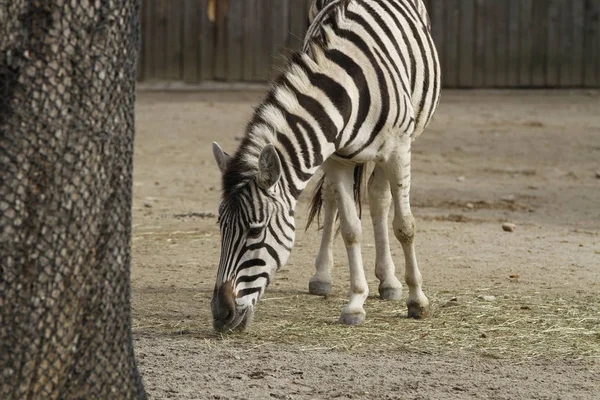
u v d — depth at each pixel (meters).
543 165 27.06
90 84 6.82
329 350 10.65
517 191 23.50
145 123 33.59
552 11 40.62
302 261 15.80
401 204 11.91
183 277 14.62
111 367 7.16
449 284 14.09
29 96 6.66
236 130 32.31
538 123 33.62
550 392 9.20
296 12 41.25
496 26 40.84
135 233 17.88
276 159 10.22
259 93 40.88
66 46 6.71
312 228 18.44
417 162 27.30
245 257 10.48
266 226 10.49
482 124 33.62
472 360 10.30
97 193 6.93
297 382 9.45
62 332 6.84
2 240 6.61
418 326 11.73
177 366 9.95
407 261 12.09
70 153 6.75
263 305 12.88
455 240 17.52
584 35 40.78
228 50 41.56
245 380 9.49
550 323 11.82
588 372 9.88
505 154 28.55
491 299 13.07
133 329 11.55
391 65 11.55
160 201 21.59
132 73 7.19
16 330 6.66
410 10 12.63
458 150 29.11
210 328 11.62
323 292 13.52
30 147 6.66
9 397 6.67
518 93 41.00
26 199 6.66
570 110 36.75
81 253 6.87
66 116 6.74
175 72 41.88
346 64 11.20
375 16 11.78
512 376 9.72
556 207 21.56
